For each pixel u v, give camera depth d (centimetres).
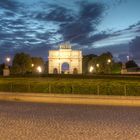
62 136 1408
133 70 11775
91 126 1688
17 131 1527
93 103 3009
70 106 2744
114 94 3459
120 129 1599
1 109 2494
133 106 2755
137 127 1662
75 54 13512
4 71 8031
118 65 12256
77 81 4300
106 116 2097
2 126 1675
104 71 12212
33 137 1381
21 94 3453
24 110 2430
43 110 2438
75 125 1720
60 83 3878
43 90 3831
